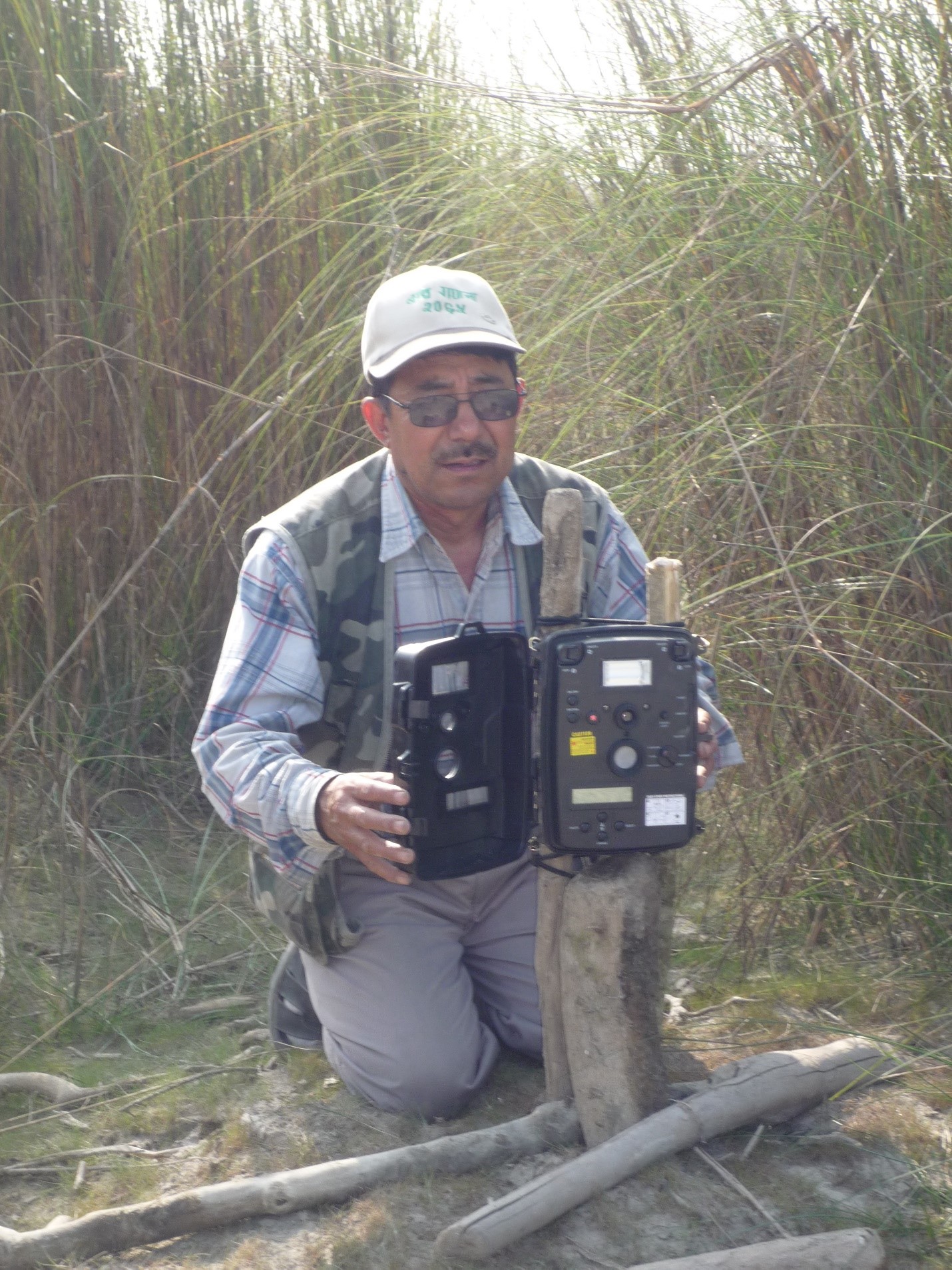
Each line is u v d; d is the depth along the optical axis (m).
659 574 1.94
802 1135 2.00
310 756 2.10
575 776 1.83
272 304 3.56
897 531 2.58
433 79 3.39
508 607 2.10
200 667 3.61
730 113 2.91
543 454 2.95
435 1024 2.09
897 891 2.62
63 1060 2.37
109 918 2.87
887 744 2.58
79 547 3.37
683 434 2.72
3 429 3.45
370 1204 1.87
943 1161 1.94
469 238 3.21
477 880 2.17
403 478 2.05
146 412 3.57
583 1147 1.98
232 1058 2.34
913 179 2.66
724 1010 2.44
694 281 2.84
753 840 2.73
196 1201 1.84
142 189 3.55
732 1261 1.67
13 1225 1.92
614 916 1.88
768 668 2.68
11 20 3.50
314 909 2.05
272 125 3.57
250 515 3.50
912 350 2.57
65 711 3.37
